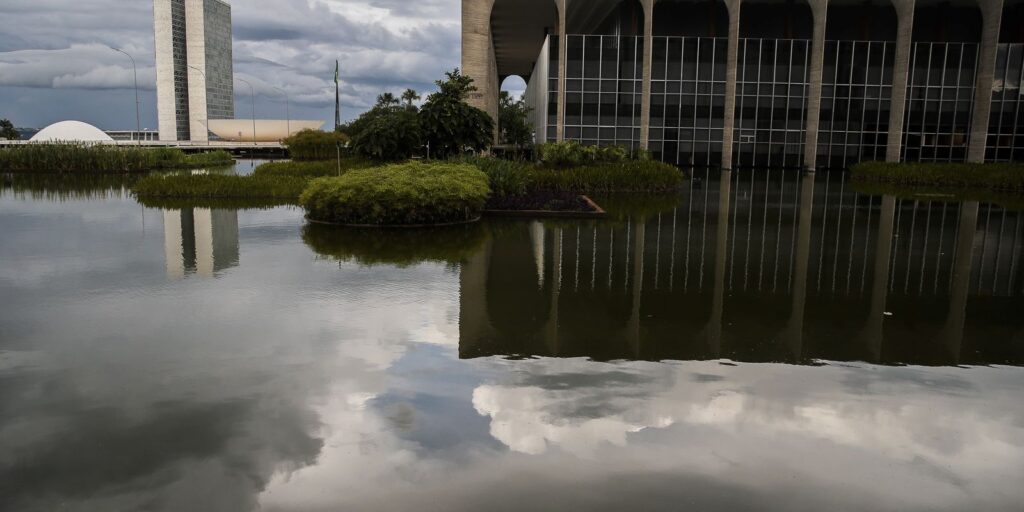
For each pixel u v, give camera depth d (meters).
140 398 4.73
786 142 41.09
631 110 40.31
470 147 25.72
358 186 14.19
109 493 3.50
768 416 4.53
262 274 9.23
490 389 4.98
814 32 39.50
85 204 18.77
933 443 4.16
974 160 40.56
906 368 5.54
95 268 9.59
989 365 5.63
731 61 39.44
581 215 16.36
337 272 9.41
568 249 11.61
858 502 3.49
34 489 3.53
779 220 16.17
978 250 11.84
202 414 4.47
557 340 6.24
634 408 4.65
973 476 3.77
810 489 3.61
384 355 5.74
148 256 10.61
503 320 6.93
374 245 11.86
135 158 36.91
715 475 3.74
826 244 12.48
